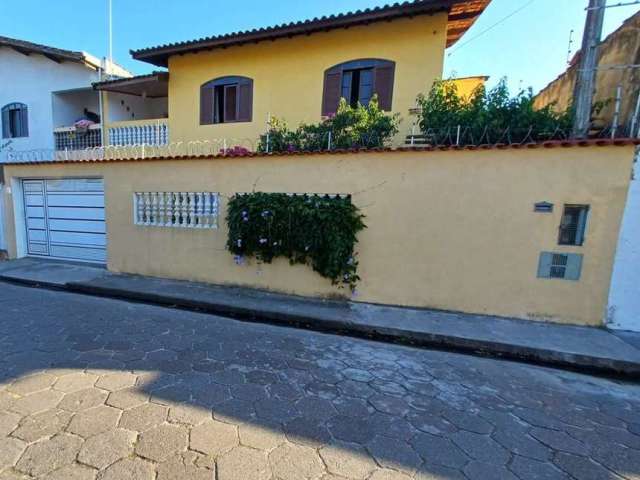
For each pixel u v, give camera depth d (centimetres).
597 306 462
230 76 1012
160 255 678
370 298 550
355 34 888
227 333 446
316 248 548
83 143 1298
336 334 463
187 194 641
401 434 253
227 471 210
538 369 378
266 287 606
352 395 304
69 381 310
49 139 1355
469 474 217
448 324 471
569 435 260
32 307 528
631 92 553
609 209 444
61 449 223
